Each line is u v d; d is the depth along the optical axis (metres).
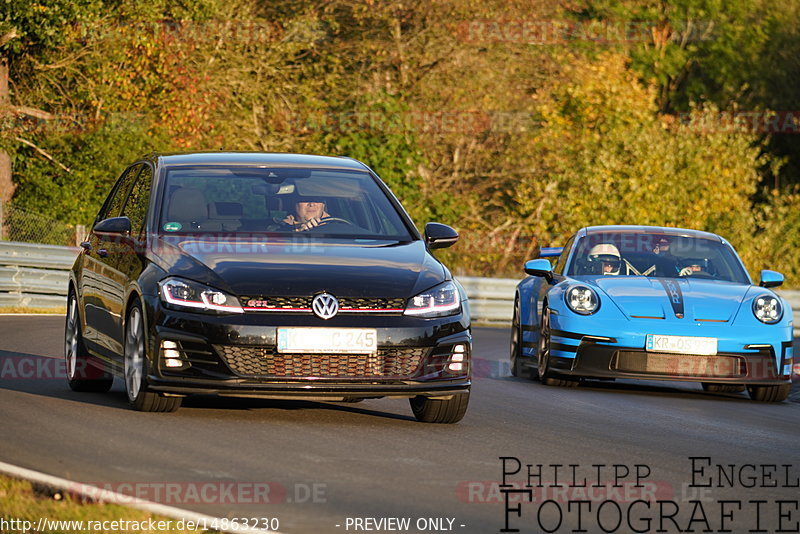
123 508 17.39
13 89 94.56
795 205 132.12
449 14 117.19
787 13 162.25
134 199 31.34
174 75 93.25
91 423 25.42
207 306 25.84
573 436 27.78
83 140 93.12
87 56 91.81
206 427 25.56
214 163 30.72
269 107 110.50
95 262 31.34
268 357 25.77
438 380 26.77
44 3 83.50
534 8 119.12
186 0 93.75
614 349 37.94
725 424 32.16
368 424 27.52
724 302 38.78
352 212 29.86
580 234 43.56
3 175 90.00
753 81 160.50
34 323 54.94
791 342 39.06
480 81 118.44
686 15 159.12
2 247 65.19
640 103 122.56
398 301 26.53
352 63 118.25
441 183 118.00
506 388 38.34
